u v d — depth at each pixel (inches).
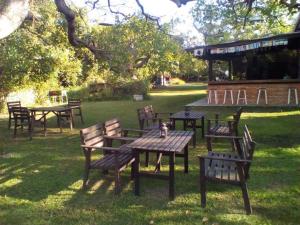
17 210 144.3
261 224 127.1
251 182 171.3
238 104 517.0
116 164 157.5
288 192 157.6
